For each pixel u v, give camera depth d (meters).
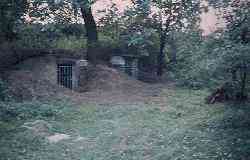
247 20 9.52
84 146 9.96
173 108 13.06
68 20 16.03
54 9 14.51
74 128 11.23
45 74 15.59
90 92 15.50
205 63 9.92
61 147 9.87
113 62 17.97
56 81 15.76
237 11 9.82
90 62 17.14
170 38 17.78
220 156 8.73
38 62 16.09
